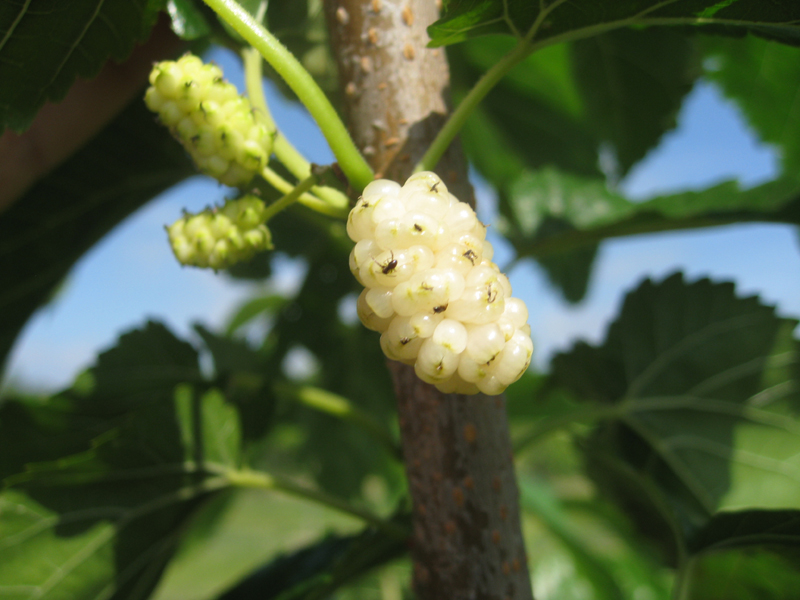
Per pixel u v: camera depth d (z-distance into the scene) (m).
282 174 0.14
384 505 0.32
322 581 0.13
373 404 0.29
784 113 0.21
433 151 0.11
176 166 0.19
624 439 0.17
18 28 0.11
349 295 0.28
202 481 0.14
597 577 0.24
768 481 0.16
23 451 0.16
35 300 0.18
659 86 0.24
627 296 0.17
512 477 0.12
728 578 0.15
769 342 0.16
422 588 0.12
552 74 0.28
